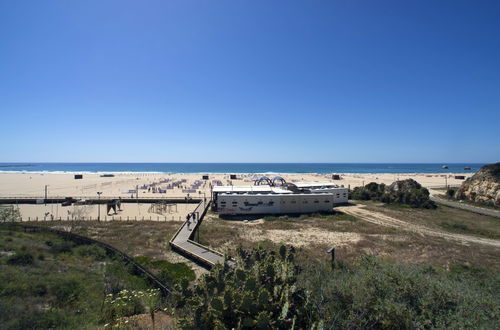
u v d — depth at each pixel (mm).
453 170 199375
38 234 23375
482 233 28844
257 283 5793
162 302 11953
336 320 5926
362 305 6320
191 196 59219
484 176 47562
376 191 54062
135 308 10844
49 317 9461
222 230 30078
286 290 5742
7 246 17938
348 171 185250
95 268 16531
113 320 9609
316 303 6281
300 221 35562
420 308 6188
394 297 6512
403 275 7156
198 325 5430
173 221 35438
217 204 40281
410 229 31078
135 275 16391
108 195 59562
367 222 34594
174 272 18203
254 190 44406
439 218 36594
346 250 22328
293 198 40344
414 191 47594
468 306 5906
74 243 21391
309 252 21516
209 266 19109
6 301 10281
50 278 13328
